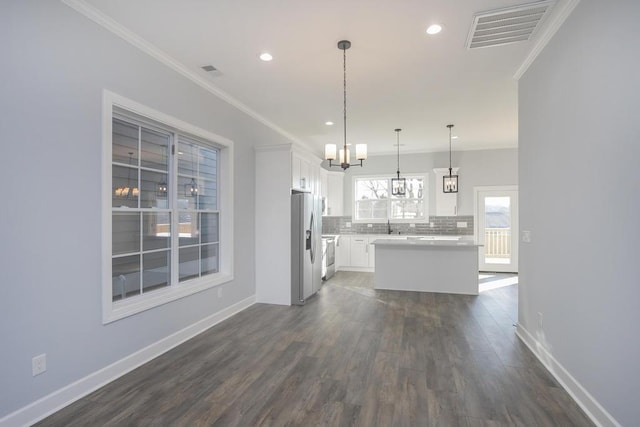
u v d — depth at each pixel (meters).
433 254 5.58
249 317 4.19
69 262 2.30
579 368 2.28
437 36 2.83
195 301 3.61
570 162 2.38
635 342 1.72
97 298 2.50
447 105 4.60
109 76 2.59
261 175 4.87
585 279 2.19
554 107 2.65
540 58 2.94
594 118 2.07
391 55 3.16
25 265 2.05
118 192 2.82
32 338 2.09
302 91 4.06
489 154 7.54
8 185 1.96
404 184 8.19
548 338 2.78
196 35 2.80
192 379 2.63
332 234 8.16
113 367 2.63
